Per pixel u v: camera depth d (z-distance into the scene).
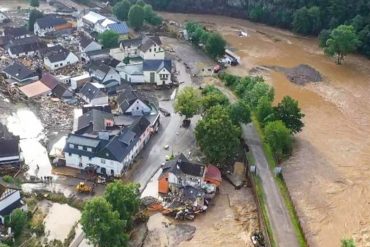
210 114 119.81
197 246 94.00
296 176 116.31
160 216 100.62
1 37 180.62
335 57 192.88
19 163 112.31
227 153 112.81
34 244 90.62
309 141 131.62
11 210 94.19
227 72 172.88
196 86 158.12
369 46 191.50
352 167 120.94
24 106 140.25
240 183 111.38
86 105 137.12
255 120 137.00
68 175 110.25
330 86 167.12
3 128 122.38
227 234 97.44
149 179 110.19
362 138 134.50
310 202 107.81
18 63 157.62
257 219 101.75
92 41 171.88
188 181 106.94
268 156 120.75
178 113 136.00
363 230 100.31
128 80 156.50
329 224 101.69
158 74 155.62
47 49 169.38
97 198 85.56
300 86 166.25
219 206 104.94
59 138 125.00
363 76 176.62
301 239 94.19
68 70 161.25
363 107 152.88
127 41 173.88
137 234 95.12
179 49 191.25
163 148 121.88
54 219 97.44
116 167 108.81
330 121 143.25
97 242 84.38
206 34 186.12
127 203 92.88
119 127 121.88
